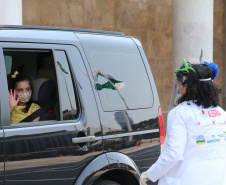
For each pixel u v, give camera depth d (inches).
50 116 523.8
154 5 1833.2
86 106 523.8
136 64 595.2
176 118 394.0
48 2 1568.7
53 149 482.0
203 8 1326.3
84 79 533.3
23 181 456.4
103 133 529.7
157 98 604.4
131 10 1776.6
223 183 399.2
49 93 535.2
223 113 411.2
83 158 507.5
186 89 406.9
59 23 1596.9
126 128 554.6
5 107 455.5
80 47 542.0
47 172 475.8
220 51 1974.7
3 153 442.9
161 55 1857.8
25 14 1521.9
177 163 396.8
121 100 561.9
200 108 400.5
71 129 500.7
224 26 1971.0
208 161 394.6
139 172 560.4
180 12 1333.7
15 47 480.4
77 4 1637.6
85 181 502.9
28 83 533.0
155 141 586.9
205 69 402.0
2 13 938.7
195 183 390.3
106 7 1712.6
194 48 1327.5
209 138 396.5
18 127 462.6
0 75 460.8
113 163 528.7
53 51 515.5
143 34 1811.0
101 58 557.9
